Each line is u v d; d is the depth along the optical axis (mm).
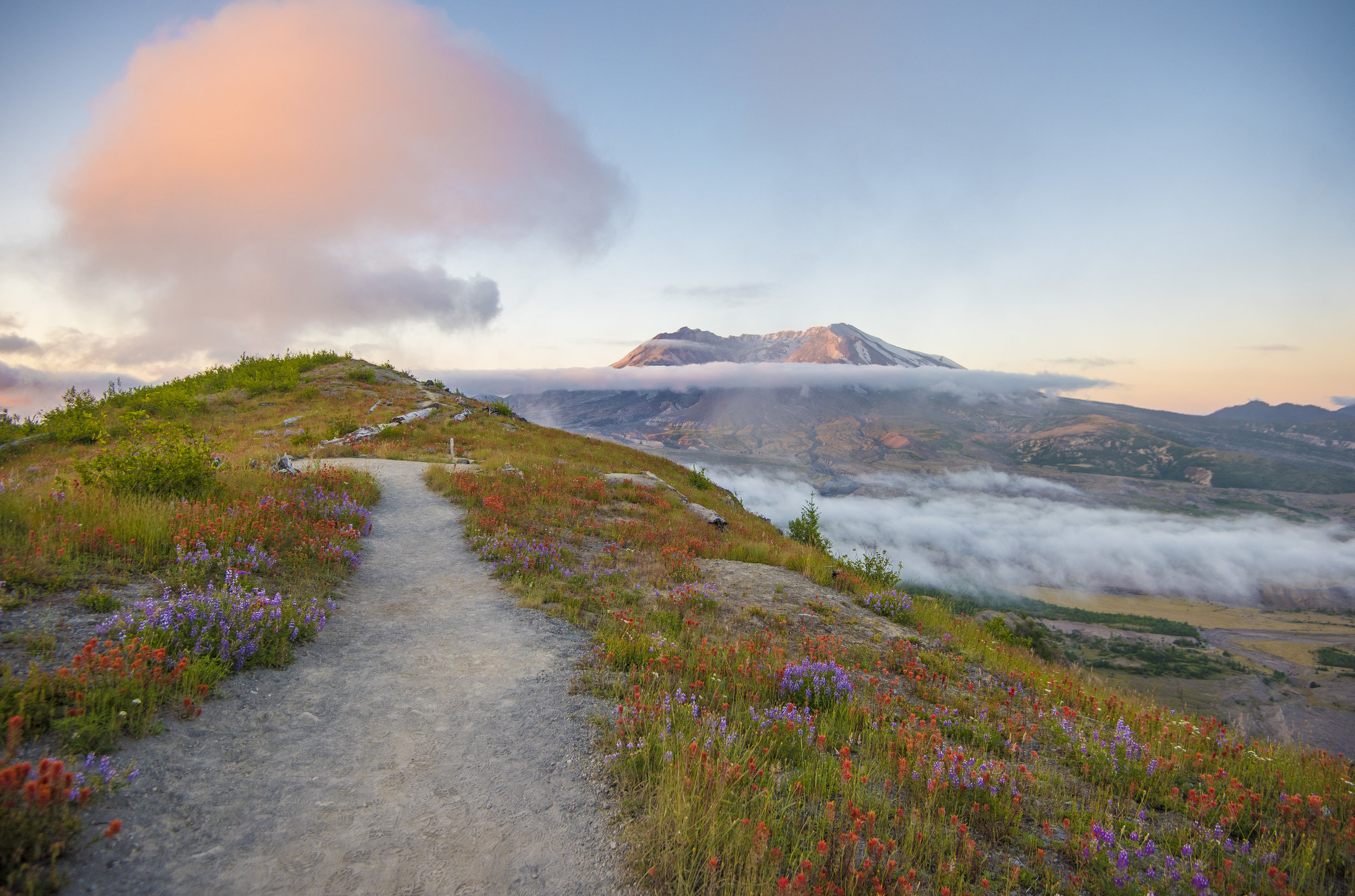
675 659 7777
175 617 6293
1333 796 5711
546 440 34219
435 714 6020
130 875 3422
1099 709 8648
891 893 3805
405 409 34594
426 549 12852
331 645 7504
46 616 6117
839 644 9992
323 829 4113
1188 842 4859
